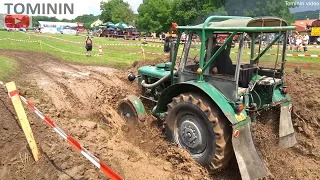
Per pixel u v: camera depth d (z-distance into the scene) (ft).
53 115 23.38
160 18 174.19
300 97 25.77
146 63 43.80
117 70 42.65
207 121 15.70
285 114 18.88
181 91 18.39
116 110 24.86
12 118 21.80
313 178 16.67
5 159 17.61
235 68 15.89
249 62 17.31
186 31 18.04
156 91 22.68
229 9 86.07
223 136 15.38
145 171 16.72
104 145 19.16
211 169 16.02
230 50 16.16
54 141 18.86
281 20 17.33
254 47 17.21
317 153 18.84
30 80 33.50
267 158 17.61
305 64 50.21
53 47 75.72
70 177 15.26
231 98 16.08
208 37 16.63
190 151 17.22
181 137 17.69
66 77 36.29
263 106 18.37
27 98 26.96
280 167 17.21
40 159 17.19
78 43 96.27
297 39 70.59
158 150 18.67
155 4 176.45
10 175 16.39
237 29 15.24
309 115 22.31
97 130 21.61
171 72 19.88
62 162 16.55
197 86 16.43
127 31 164.04
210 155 15.84
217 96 15.92
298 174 16.96
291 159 18.19
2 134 19.65
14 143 18.93
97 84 33.68
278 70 19.12
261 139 18.38
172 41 20.21
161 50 77.61
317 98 26.58
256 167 15.34
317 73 41.19
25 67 41.68
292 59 56.95
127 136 20.98
